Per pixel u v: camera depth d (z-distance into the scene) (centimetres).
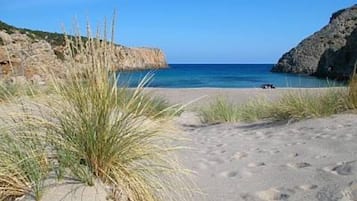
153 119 380
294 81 5538
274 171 471
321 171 443
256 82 5484
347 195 362
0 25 2142
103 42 348
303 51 9800
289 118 886
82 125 329
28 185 299
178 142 638
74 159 315
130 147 336
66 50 346
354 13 10319
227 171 489
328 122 777
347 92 918
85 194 298
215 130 911
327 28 10188
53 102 344
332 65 7056
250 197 389
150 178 339
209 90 2405
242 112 1102
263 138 723
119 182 314
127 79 407
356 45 6456
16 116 347
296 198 375
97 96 334
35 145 323
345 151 529
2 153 316
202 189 412
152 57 11081
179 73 9031
